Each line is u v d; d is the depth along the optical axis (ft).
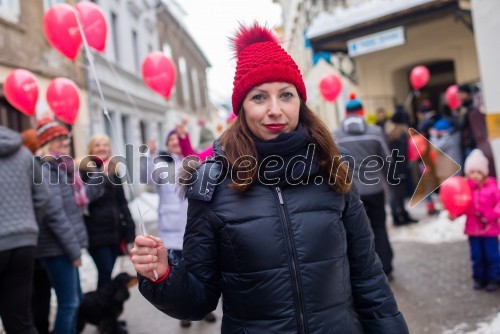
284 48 5.89
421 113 31.09
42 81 36.17
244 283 5.27
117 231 14.12
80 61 42.70
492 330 11.12
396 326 5.63
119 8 58.54
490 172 20.53
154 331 13.64
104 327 12.57
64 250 11.00
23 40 34.12
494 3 16.79
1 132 9.55
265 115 5.50
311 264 5.25
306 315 5.17
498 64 16.97
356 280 5.86
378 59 39.17
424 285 14.99
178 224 13.48
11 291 9.45
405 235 22.39
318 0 46.65
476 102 26.68
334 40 33.14
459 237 20.66
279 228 5.28
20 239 9.38
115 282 12.74
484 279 14.12
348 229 5.83
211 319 14.03
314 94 47.01
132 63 62.64
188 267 5.51
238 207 5.36
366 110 39.70
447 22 34.55
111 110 51.75
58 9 13.05
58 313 11.09
